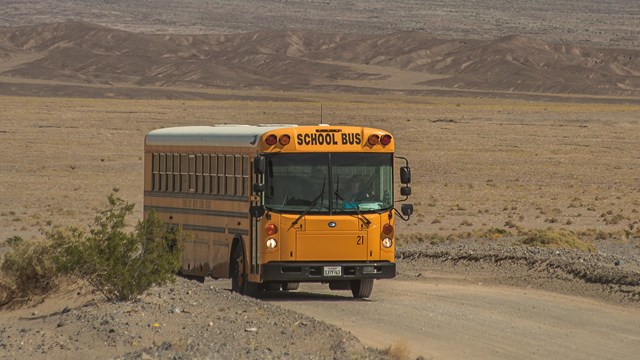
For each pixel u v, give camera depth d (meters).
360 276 66.44
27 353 48.31
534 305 66.38
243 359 43.28
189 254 75.56
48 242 66.62
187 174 75.81
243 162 68.38
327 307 64.69
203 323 52.09
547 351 51.25
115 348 48.06
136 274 59.44
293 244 65.81
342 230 66.25
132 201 180.00
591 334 56.56
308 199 66.19
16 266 64.81
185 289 63.09
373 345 50.81
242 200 68.56
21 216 152.88
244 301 58.56
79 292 63.53
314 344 47.12
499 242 113.50
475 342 52.97
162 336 49.84
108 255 59.59
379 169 67.38
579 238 123.88
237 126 73.12
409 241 120.69
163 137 79.25
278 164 66.06
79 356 47.34
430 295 71.31
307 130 66.38
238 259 69.31
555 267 81.50
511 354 50.22
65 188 198.88
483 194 197.62
